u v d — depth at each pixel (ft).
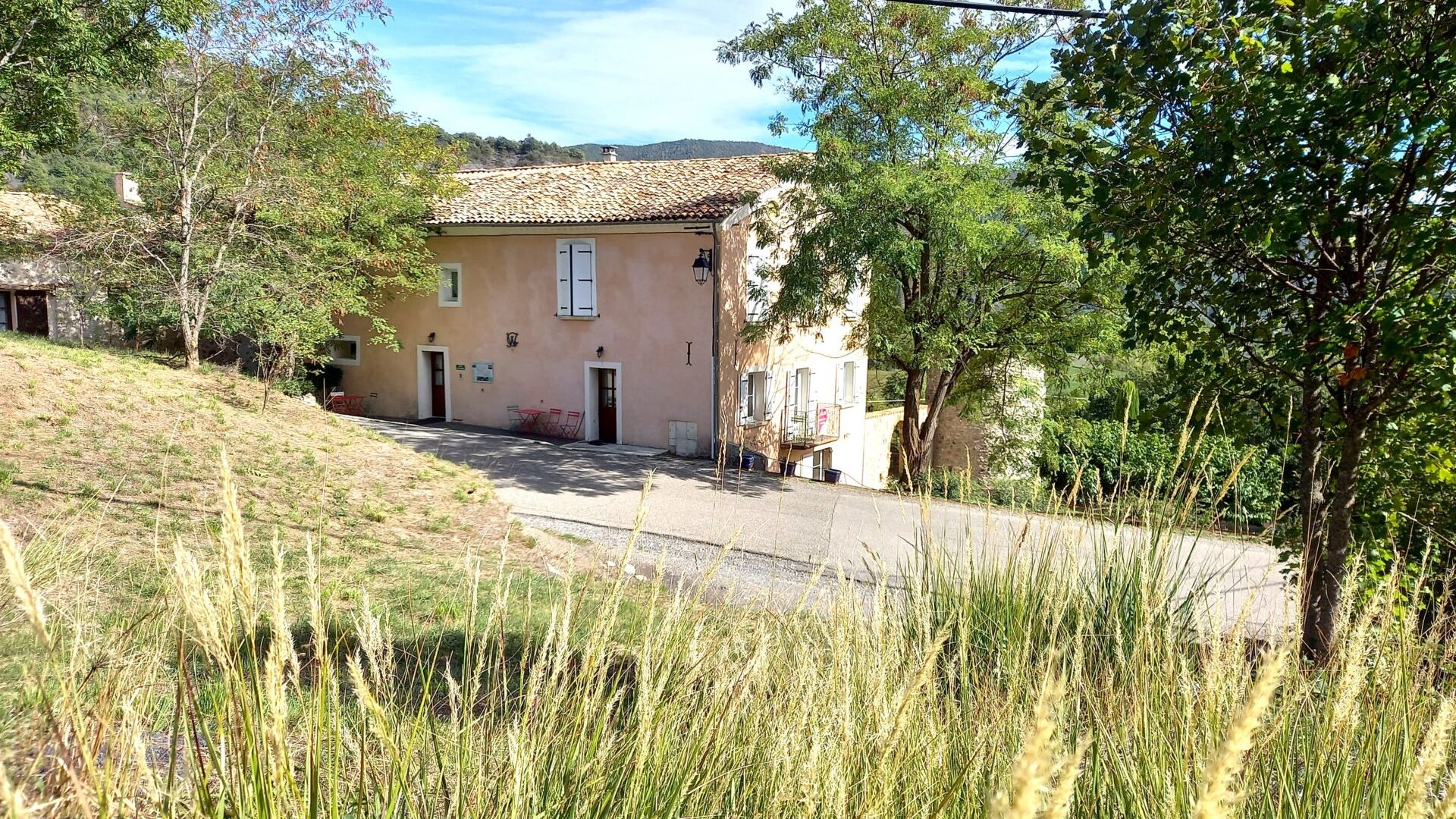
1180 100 14.74
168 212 55.93
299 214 56.44
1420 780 3.72
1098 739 6.14
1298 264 14.88
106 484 25.35
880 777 4.92
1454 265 13.39
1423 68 12.40
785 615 8.49
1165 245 16.07
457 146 71.87
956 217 47.29
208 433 35.78
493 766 5.33
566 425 67.92
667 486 48.32
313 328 58.34
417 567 23.07
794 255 55.52
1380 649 6.97
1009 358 54.75
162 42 51.72
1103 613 9.27
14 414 31.07
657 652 6.24
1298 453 15.87
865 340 60.59
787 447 70.33
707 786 5.73
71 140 54.95
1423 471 15.19
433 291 72.13
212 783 4.25
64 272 58.49
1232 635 6.67
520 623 15.40
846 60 52.03
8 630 7.10
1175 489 9.85
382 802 4.73
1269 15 13.66
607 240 64.80
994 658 8.70
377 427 66.08
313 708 4.64
